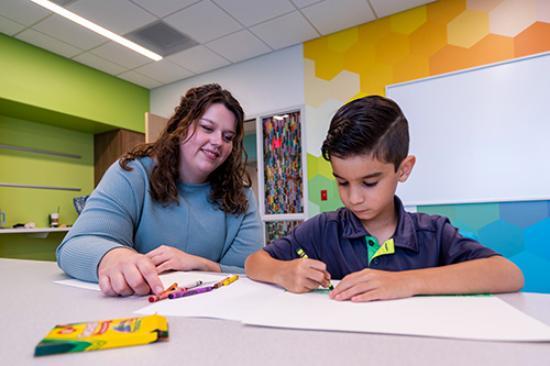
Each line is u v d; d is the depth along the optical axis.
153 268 0.56
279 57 3.02
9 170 2.89
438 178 2.31
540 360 0.26
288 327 0.35
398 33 2.53
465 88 2.26
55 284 0.64
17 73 2.69
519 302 0.44
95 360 0.28
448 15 2.36
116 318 0.41
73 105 3.04
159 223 0.95
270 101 3.04
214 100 0.97
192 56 3.09
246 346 0.31
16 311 0.45
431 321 0.36
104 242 0.70
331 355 0.28
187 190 1.03
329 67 2.79
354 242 0.72
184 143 0.97
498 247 2.15
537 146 2.06
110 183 0.90
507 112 2.14
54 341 0.30
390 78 2.54
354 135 0.57
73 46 2.85
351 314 0.39
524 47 2.14
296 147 2.98
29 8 2.37
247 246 1.07
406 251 0.67
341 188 0.64
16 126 2.98
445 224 0.69
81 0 2.30
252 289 0.57
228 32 2.72
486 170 2.19
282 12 2.49
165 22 2.57
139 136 3.63
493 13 2.23
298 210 2.95
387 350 0.29
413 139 2.40
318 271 0.53
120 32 2.68
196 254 1.01
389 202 0.66
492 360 0.26
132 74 3.40
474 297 0.46
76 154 3.43
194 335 0.34
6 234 2.84
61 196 3.25
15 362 0.28
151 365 0.27
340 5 2.43
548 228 2.03
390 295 0.46
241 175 1.10
